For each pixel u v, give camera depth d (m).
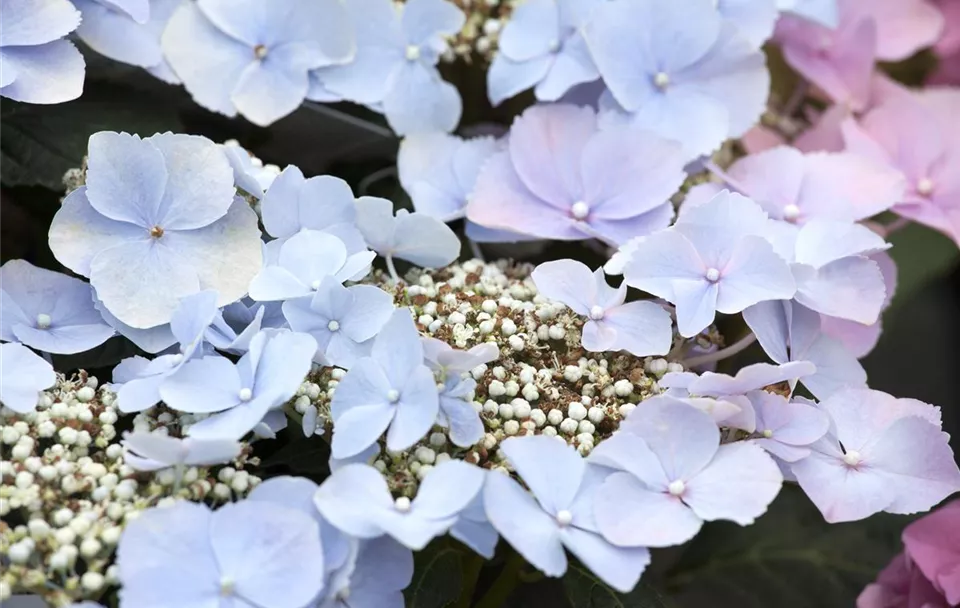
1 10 0.37
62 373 0.36
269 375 0.34
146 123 0.42
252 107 0.41
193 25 0.41
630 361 0.36
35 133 0.41
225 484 0.33
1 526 0.31
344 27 0.41
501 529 0.31
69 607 0.30
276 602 0.31
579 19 0.41
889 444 0.35
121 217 0.36
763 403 0.35
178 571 0.31
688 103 0.42
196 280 0.36
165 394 0.33
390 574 0.33
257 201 0.38
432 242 0.38
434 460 0.34
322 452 0.37
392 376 0.33
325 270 0.36
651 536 0.32
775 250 0.37
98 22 0.39
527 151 0.40
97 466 0.33
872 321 0.37
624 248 0.37
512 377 0.35
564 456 0.33
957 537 0.39
